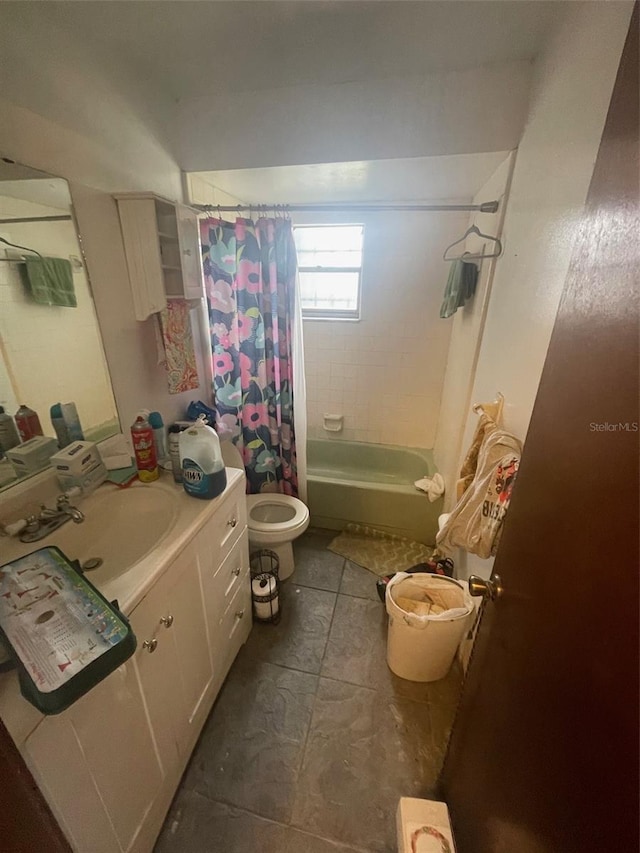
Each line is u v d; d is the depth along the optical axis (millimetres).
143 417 1347
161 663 1025
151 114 1473
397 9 1099
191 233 1521
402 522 2396
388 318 2713
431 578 1626
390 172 1734
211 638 1346
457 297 1905
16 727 606
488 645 893
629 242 481
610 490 474
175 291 1497
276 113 1546
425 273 2557
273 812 1173
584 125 934
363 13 1108
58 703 565
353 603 1953
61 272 1149
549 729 562
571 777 490
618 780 393
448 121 1444
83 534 1107
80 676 585
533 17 1128
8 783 441
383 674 1594
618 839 379
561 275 993
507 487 1154
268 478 2277
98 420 1329
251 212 1971
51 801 675
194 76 1423
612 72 812
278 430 2201
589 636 484
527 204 1303
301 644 1724
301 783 1241
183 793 1211
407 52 1291
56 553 822
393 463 2984
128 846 939
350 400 2992
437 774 1270
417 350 2742
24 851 466
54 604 697
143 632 924
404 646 1484
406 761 1305
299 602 1958
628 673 398
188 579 1135
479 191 2043
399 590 1607
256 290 1889
